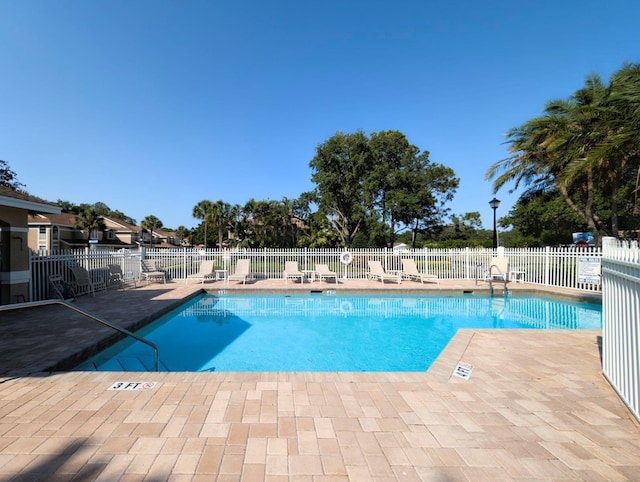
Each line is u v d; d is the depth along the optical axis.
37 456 2.39
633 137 9.01
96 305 8.88
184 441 2.61
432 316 9.67
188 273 15.56
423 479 2.21
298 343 7.12
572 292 11.38
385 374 4.12
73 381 3.79
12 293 8.22
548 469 2.33
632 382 3.11
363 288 12.53
